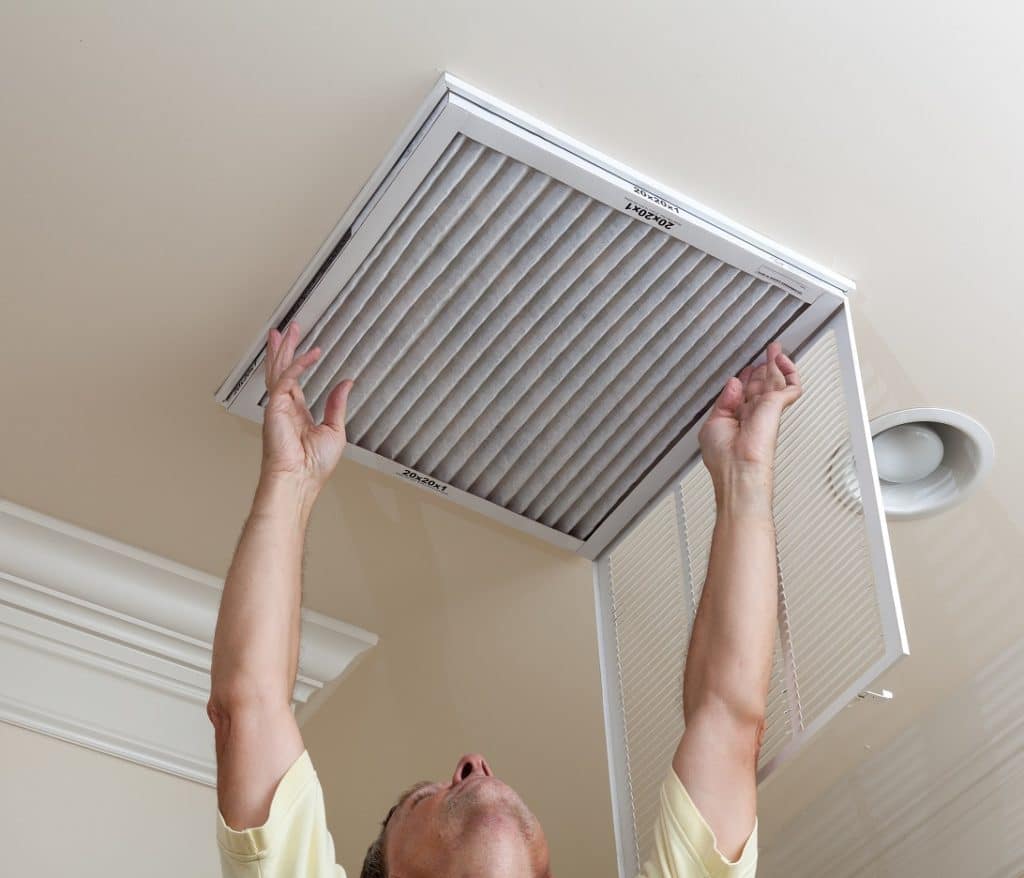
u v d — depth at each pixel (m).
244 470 2.48
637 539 2.45
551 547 2.54
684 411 2.31
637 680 2.40
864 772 3.01
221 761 1.86
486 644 2.72
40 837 2.53
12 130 2.07
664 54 1.97
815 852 3.07
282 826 1.79
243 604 1.93
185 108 2.04
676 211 2.11
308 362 2.17
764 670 1.99
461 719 2.84
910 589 2.68
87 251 2.20
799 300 2.22
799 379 2.21
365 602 2.68
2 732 2.61
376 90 2.00
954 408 2.43
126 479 2.52
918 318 2.29
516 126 2.02
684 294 2.19
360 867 3.01
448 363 2.23
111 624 2.68
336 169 2.09
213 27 1.95
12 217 2.17
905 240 2.20
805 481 2.28
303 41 1.96
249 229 2.16
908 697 2.88
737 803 1.92
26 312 2.28
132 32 1.96
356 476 2.45
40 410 2.42
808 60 1.99
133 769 2.66
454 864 1.91
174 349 2.31
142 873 2.55
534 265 2.13
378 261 2.14
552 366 2.24
